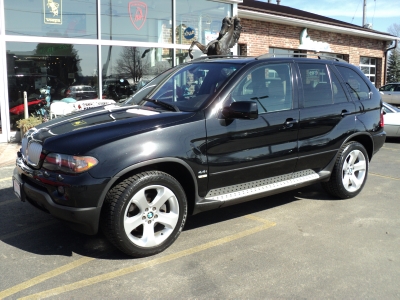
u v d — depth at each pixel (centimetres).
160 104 449
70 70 1062
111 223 359
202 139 400
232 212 517
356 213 514
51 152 365
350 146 542
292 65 491
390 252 402
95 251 400
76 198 347
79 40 1062
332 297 321
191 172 396
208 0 1315
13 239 428
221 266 370
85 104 921
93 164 349
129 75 1159
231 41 1037
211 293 324
